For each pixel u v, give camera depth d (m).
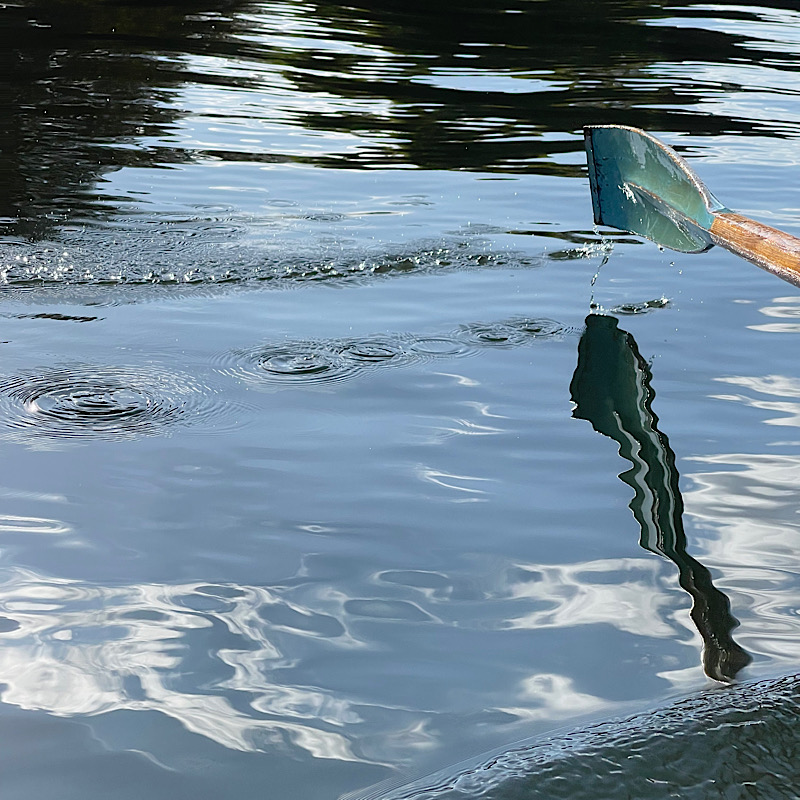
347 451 10.30
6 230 17.84
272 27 40.69
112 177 21.70
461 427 10.95
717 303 15.29
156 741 6.26
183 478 9.66
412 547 8.63
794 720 6.41
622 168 13.23
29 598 7.75
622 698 6.70
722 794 5.82
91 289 15.14
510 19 45.69
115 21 39.62
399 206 20.55
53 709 6.55
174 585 7.98
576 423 11.10
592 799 5.75
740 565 8.45
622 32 44.19
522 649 7.25
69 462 9.87
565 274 16.59
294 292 15.35
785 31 46.06
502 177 23.19
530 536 8.85
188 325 13.77
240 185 21.64
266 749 6.20
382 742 6.27
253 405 11.32
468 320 14.34
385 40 39.91
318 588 8.00
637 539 8.83
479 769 5.98
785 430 11.01
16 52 33.66
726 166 24.27
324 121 27.80
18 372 11.93
